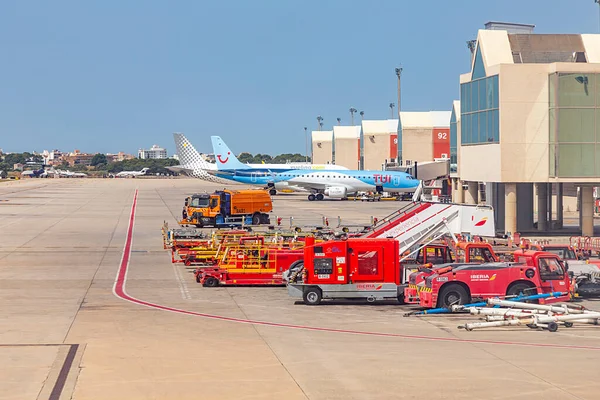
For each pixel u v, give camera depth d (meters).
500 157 74.38
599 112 72.56
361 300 42.56
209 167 178.12
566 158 72.88
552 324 33.12
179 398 22.19
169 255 63.84
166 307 39.28
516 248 52.47
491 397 22.39
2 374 24.78
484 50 77.75
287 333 32.50
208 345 29.72
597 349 29.30
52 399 21.94
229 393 22.75
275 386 23.58
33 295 43.00
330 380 24.31
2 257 61.78
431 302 38.09
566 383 23.92
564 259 46.09
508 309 35.50
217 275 47.06
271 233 64.56
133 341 30.36
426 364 26.52
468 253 44.47
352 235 48.44
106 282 48.62
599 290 43.06
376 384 23.83
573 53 77.19
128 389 23.08
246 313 37.75
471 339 31.31
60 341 30.20
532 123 74.06
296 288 40.81
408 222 47.25
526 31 84.31
